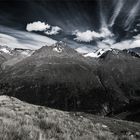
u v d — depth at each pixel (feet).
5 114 36.14
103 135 35.45
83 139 28.89
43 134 25.46
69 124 41.75
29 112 50.21
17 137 20.79
